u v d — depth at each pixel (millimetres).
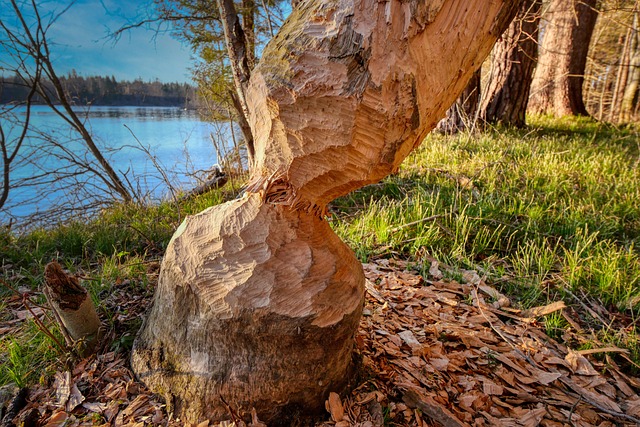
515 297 2562
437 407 1385
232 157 5418
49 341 1633
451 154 5145
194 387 1268
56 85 4637
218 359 1242
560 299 2559
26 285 2520
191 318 1271
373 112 975
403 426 1356
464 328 2086
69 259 2914
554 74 10102
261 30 4996
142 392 1379
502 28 1065
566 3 9242
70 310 1500
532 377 1774
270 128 1091
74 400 1362
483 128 7246
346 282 1323
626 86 11820
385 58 921
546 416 1553
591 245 3109
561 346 2082
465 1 929
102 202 4484
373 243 3049
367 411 1377
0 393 1436
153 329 1415
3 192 4449
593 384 1791
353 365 1502
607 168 4934
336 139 1029
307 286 1220
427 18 897
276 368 1227
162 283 1366
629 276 2701
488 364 1810
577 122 9125
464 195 3820
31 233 3564
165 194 4633
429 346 1844
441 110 1136
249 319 1193
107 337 1669
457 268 2754
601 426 1547
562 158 5270
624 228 3512
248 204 1269
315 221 1311
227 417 1255
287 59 980
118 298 2074
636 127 8836
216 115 5703
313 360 1252
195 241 1292
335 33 928
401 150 1094
